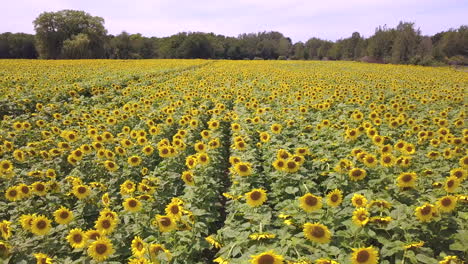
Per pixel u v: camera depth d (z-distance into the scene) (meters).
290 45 144.50
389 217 4.97
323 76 34.78
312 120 14.77
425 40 86.00
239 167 7.21
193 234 5.57
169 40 117.44
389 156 7.40
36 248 5.31
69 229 5.72
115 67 43.62
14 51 106.00
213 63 59.91
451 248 4.61
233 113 14.62
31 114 15.61
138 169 8.80
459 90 24.34
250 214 5.71
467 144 9.84
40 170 8.51
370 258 4.16
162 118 14.47
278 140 10.77
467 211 5.75
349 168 7.28
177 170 9.08
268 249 4.68
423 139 10.48
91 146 9.95
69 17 91.75
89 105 18.08
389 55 91.19
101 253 4.70
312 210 5.32
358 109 15.65
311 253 4.68
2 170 7.62
